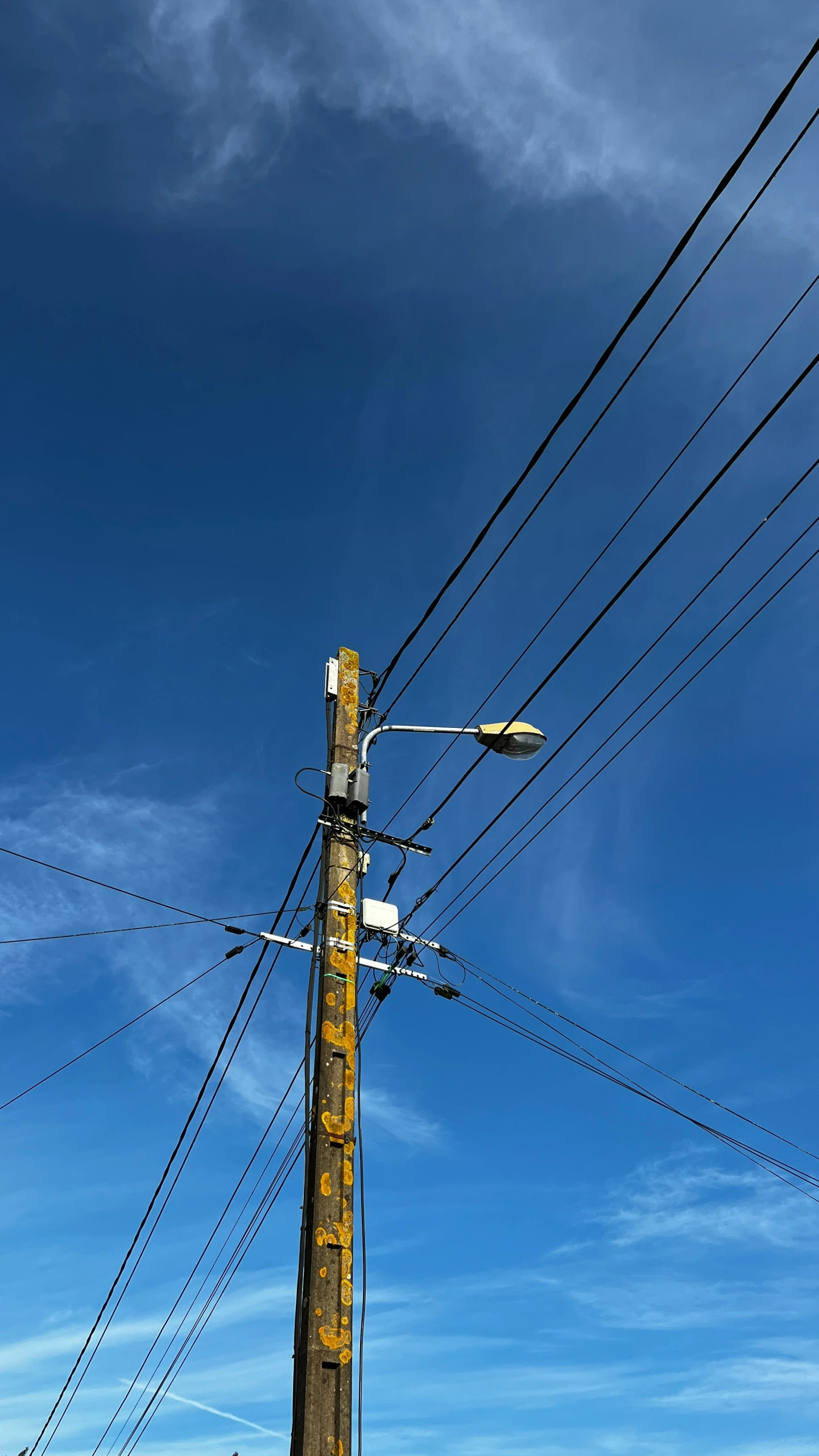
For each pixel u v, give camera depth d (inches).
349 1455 315.3
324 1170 357.7
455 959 466.6
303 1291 343.3
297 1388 329.4
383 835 446.9
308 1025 400.8
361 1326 347.3
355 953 410.9
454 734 457.1
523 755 442.9
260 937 436.5
